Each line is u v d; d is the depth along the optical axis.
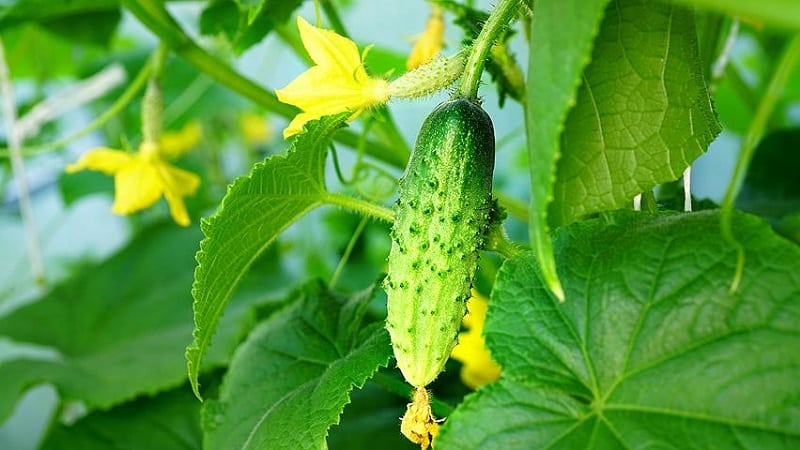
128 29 1.51
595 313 0.51
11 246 1.61
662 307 0.50
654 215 0.53
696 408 0.49
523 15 0.57
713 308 0.50
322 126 0.55
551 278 0.46
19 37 1.20
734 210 0.51
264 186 0.56
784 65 0.45
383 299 0.86
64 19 0.98
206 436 0.66
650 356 0.50
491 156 0.53
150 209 1.34
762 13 0.43
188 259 1.02
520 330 0.52
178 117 1.20
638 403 0.50
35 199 1.65
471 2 0.73
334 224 1.27
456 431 0.51
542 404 0.51
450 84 0.55
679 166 0.55
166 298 0.99
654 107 0.54
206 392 0.82
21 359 0.89
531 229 0.47
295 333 0.67
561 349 0.51
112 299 1.00
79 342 0.97
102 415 0.82
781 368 0.48
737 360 0.49
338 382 0.57
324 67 0.55
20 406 1.51
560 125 0.45
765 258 0.50
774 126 0.99
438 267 0.52
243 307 0.90
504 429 0.51
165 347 0.89
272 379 0.65
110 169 0.80
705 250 0.51
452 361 0.77
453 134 0.53
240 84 0.79
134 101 1.26
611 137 0.54
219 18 0.77
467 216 0.53
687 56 0.54
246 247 0.59
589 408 0.50
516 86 0.67
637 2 0.53
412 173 0.53
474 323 0.75
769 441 0.48
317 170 0.58
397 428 0.75
